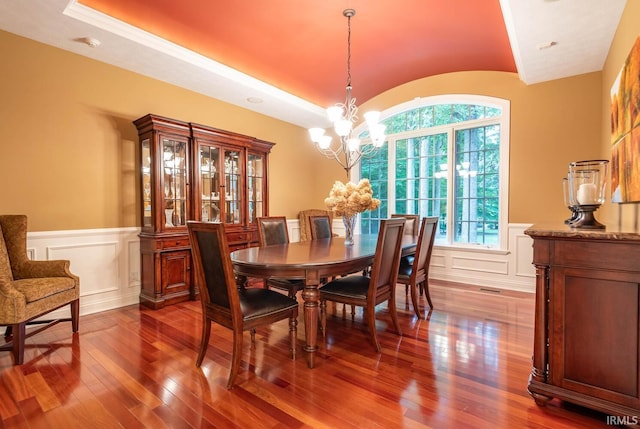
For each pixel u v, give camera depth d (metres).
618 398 1.52
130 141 3.54
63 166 3.07
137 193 3.60
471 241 4.50
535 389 1.71
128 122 3.52
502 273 4.18
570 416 1.62
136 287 3.57
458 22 3.22
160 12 2.89
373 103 5.25
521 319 2.99
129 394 1.83
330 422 1.59
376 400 1.77
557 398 1.67
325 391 1.86
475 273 4.37
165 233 3.42
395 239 2.56
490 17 3.12
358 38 3.53
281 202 5.43
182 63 3.39
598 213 3.26
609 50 3.02
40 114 2.93
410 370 2.09
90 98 3.24
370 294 2.36
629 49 2.28
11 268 2.62
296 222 5.67
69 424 1.58
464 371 2.07
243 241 4.31
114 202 3.42
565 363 1.65
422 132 4.86
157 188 3.35
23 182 2.85
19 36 2.81
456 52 3.87
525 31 2.71
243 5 2.90
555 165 3.80
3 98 2.74
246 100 4.51
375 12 3.06
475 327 2.80
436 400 1.76
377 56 3.97
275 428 1.55
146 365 2.16
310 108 5.00
